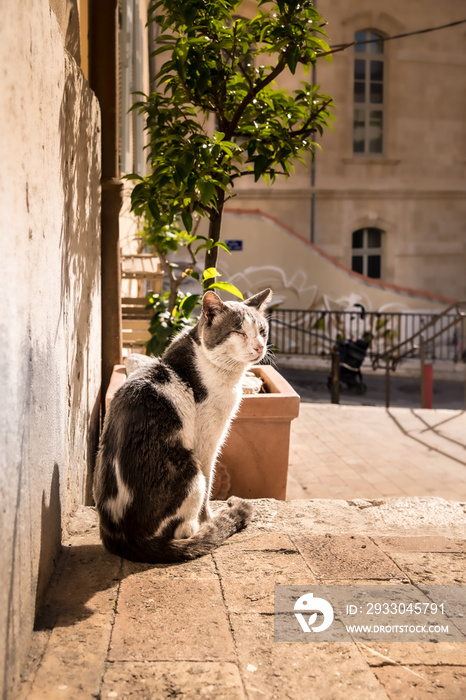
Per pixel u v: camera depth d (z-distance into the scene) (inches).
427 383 404.2
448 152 749.3
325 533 122.6
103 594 96.8
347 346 490.0
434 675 78.7
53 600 94.5
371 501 144.3
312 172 711.1
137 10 399.5
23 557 76.4
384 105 737.6
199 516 123.1
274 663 80.0
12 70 72.4
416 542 117.9
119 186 181.6
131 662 79.3
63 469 114.2
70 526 122.3
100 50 174.9
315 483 229.6
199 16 157.1
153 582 101.0
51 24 99.9
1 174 67.0
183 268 560.7
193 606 93.6
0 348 65.7
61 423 110.8
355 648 83.8
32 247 82.5
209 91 164.4
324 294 653.9
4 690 67.7
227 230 624.4
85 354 146.6
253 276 636.1
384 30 718.5
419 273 758.5
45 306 92.4
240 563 108.3
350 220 728.3
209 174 163.6
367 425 308.3
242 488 162.7
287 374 567.5
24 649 77.2
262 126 168.1
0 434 65.6
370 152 746.8
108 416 114.7
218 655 81.3
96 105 165.9
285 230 636.7
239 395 121.6
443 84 739.4
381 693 74.7
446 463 253.4
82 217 140.3
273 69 168.9
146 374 114.3
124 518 107.7
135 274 257.6
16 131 73.9
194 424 115.9
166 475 108.0
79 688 73.9
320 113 171.6
